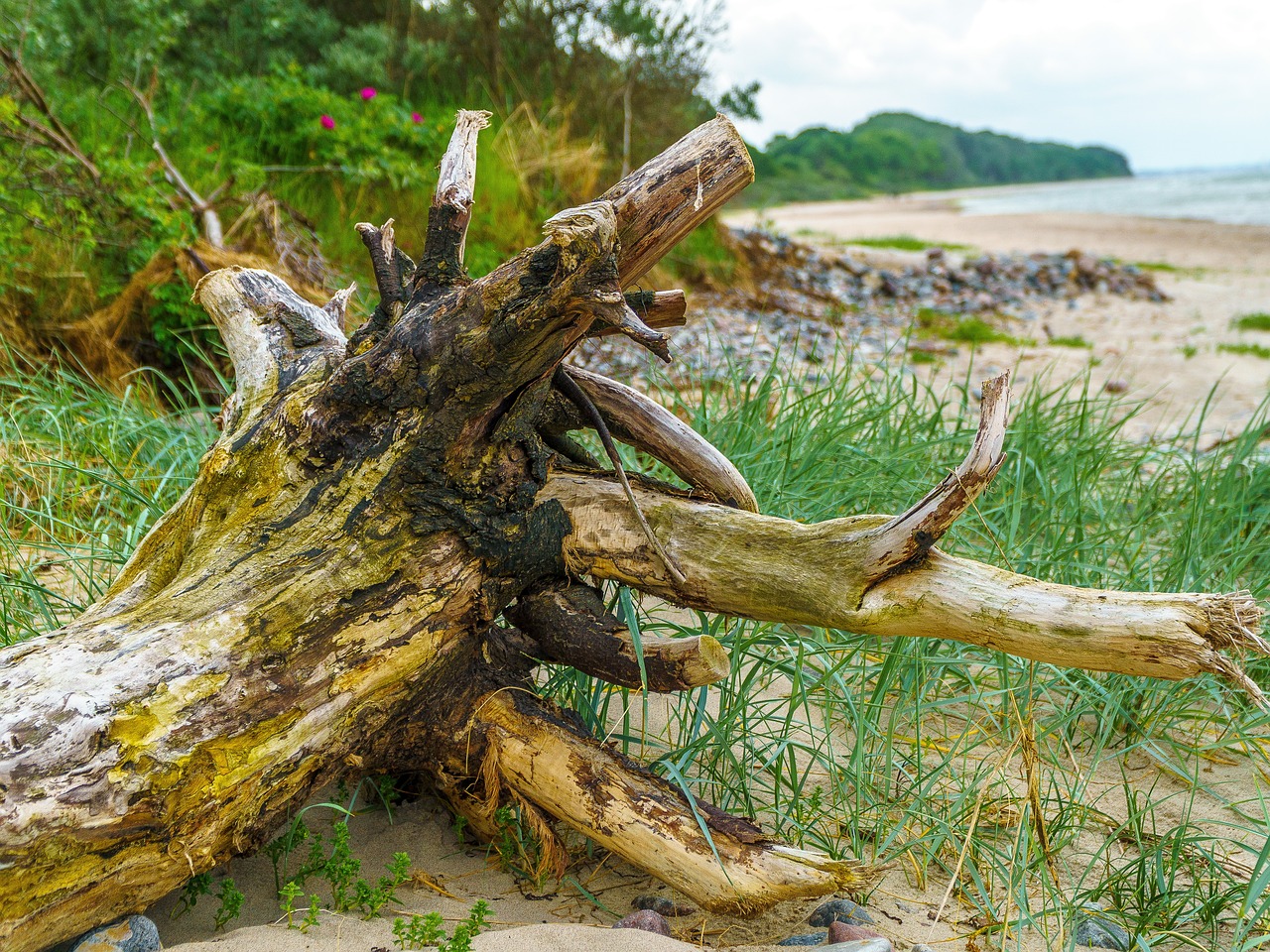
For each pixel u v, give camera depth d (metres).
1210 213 39.72
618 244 2.17
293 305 2.87
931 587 2.10
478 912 2.00
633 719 2.99
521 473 2.33
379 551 2.16
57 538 3.57
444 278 2.25
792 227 26.86
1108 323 12.60
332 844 2.43
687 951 1.93
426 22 11.08
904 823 2.56
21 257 5.61
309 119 8.02
